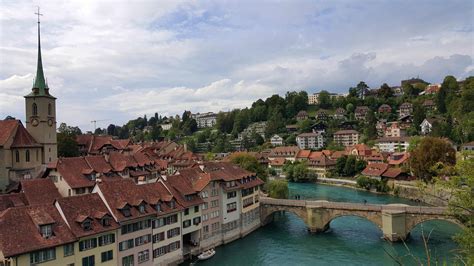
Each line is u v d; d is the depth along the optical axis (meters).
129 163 108.81
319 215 98.56
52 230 56.12
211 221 88.25
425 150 130.50
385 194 148.00
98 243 61.25
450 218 83.25
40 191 70.56
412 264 73.50
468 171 35.91
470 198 36.06
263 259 79.31
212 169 97.12
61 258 55.91
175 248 77.06
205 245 85.44
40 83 103.25
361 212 93.94
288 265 75.56
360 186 160.50
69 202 61.53
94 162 94.50
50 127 104.12
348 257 79.38
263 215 107.75
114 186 70.31
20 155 92.81
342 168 194.88
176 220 77.56
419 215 87.75
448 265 69.56
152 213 70.62
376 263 75.38
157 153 194.25
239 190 97.62
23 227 53.84
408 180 151.12
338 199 138.62
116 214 65.06
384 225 90.31
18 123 95.12
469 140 185.12
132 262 67.12
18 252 50.50
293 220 114.75
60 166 83.06
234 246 89.12
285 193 123.75
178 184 83.94
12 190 82.12
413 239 89.88
